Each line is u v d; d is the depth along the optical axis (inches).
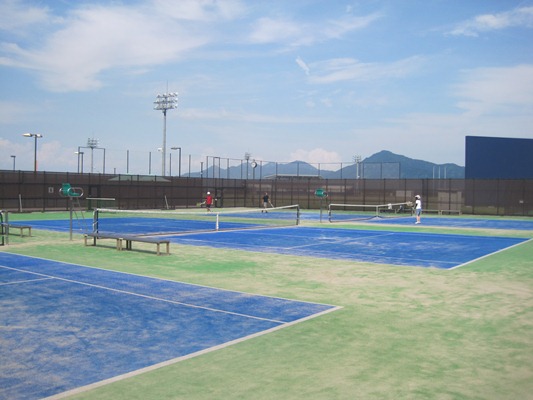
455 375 202.7
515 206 1551.4
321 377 200.2
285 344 243.4
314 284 400.2
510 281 415.8
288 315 300.4
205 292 366.3
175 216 1406.3
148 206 1718.8
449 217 1424.7
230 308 317.4
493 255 584.1
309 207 1873.8
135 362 218.5
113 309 312.8
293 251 609.3
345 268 481.7
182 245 665.0
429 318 294.0
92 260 523.8
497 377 200.7
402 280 418.9
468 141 1926.7
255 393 183.9
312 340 250.1
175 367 211.5
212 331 266.1
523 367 212.1
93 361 219.9
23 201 1469.0
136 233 839.7
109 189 1626.5
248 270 466.9
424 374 203.8
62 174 1544.0
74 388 189.8
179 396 181.0
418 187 1710.1
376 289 380.8
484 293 366.3
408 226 1046.4
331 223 1118.4
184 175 1935.3
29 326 274.4
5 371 208.4
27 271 453.4
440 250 629.0
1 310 309.1
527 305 327.6
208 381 195.5
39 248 621.3
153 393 183.6
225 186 1935.3
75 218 1232.2
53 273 443.2
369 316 298.4
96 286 385.7
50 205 1534.2
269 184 1937.7
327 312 307.7
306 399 178.7
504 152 1911.9
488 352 232.1
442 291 373.7
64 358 223.9
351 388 188.9
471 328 272.5
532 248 655.8
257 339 251.6
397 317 296.2
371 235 829.8
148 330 267.6
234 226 1017.5
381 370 208.2
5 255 558.9
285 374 203.3
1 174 1423.5
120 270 461.7
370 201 1793.8
